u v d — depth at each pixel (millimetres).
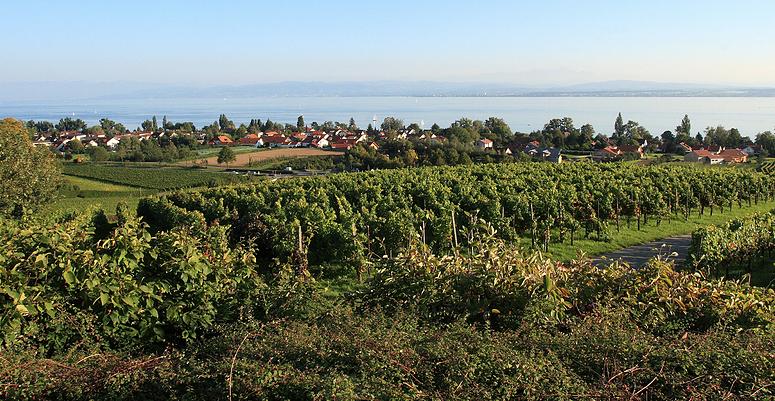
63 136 124750
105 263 5586
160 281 5820
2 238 5680
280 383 3900
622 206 21531
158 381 4145
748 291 6637
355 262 13312
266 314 5859
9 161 26594
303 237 14500
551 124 110000
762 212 25344
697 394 3703
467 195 21375
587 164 35719
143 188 58125
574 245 17938
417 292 6016
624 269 6699
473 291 5953
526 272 6062
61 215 25938
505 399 3711
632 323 5445
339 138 113625
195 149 104625
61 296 5344
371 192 23781
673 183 24750
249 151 98312
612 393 3746
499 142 99125
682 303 6016
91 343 5160
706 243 12984
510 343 4551
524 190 22625
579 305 6133
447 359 4078
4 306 4977
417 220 16500
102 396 4062
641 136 98938
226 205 24125
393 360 4012
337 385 3594
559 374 3922
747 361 4086
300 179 32688
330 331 4812
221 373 4066
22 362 4363
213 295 5969
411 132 124062
